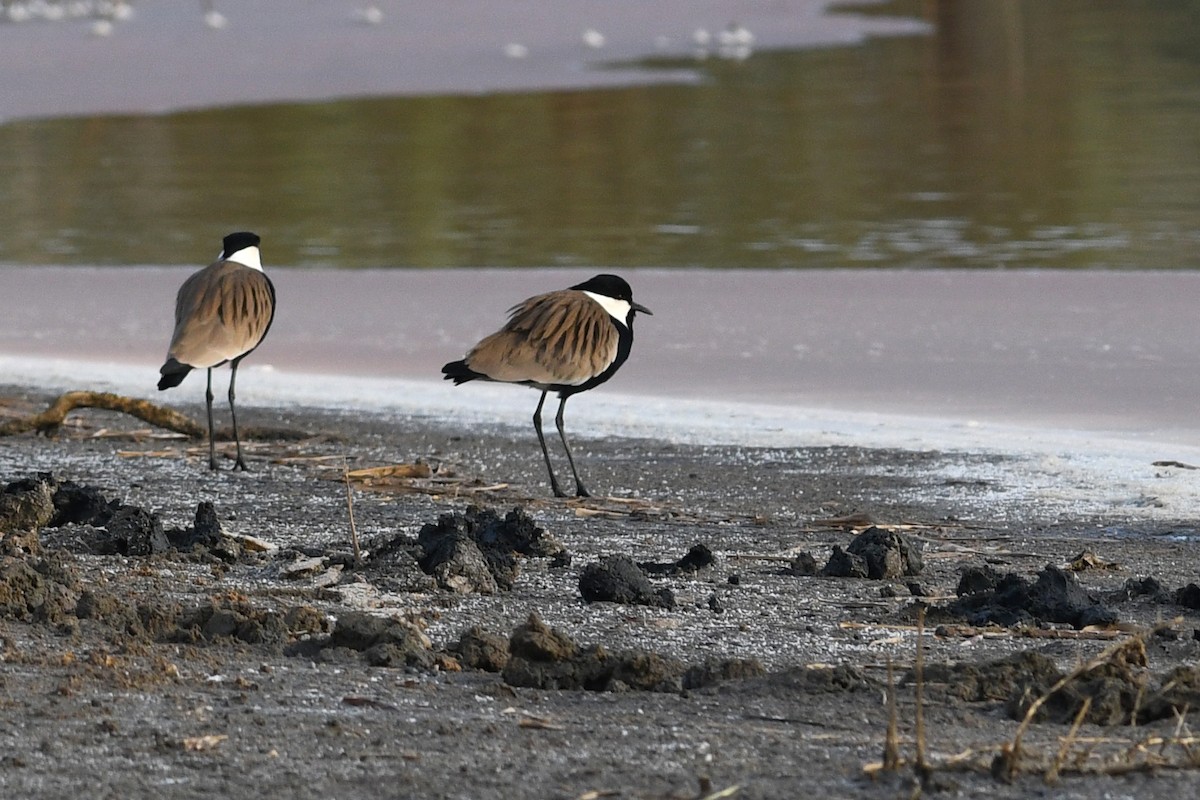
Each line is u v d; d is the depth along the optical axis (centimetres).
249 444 1638
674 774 626
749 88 4988
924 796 597
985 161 3569
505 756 648
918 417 1683
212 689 743
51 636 830
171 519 1252
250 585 988
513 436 1659
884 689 753
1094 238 2691
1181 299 2172
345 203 3322
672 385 1867
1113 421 1638
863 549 1081
